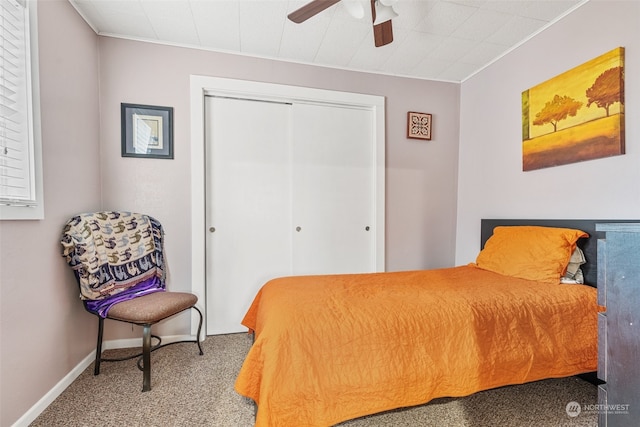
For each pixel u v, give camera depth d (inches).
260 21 78.5
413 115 110.0
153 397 60.7
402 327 47.8
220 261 95.8
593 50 68.7
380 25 63.4
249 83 94.3
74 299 69.6
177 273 89.9
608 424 30.6
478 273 77.8
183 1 71.1
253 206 98.4
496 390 62.2
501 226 91.1
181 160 89.7
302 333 45.0
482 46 90.0
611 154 64.0
